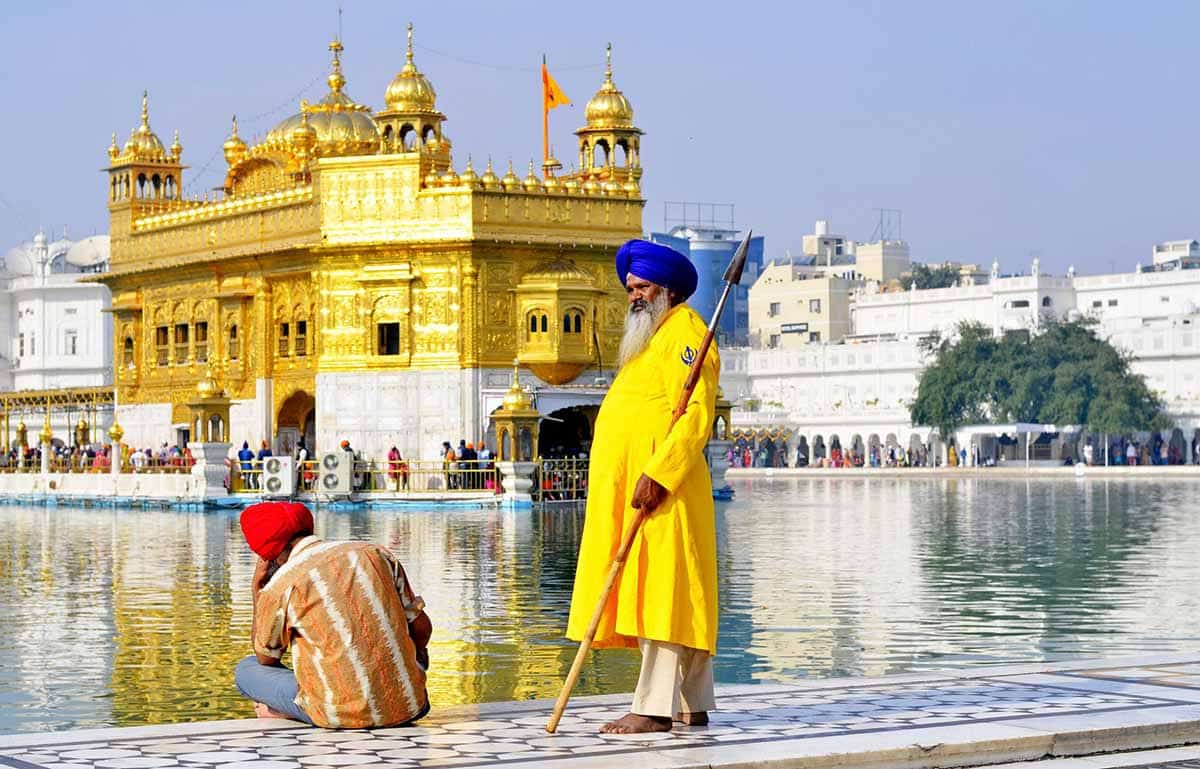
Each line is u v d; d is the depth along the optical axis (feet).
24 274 319.68
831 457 301.84
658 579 28.81
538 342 149.79
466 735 29.25
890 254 456.45
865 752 27.17
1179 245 419.95
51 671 45.73
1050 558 80.02
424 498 139.44
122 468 156.35
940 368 288.92
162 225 174.81
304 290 157.58
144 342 179.63
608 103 162.30
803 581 68.33
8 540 97.76
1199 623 53.83
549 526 109.09
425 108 151.64
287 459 142.51
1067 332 287.89
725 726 29.73
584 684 42.60
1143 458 284.20
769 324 406.21
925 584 67.05
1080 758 28.14
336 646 30.07
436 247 148.46
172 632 53.78
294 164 171.83
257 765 26.73
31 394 200.13
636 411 29.58
